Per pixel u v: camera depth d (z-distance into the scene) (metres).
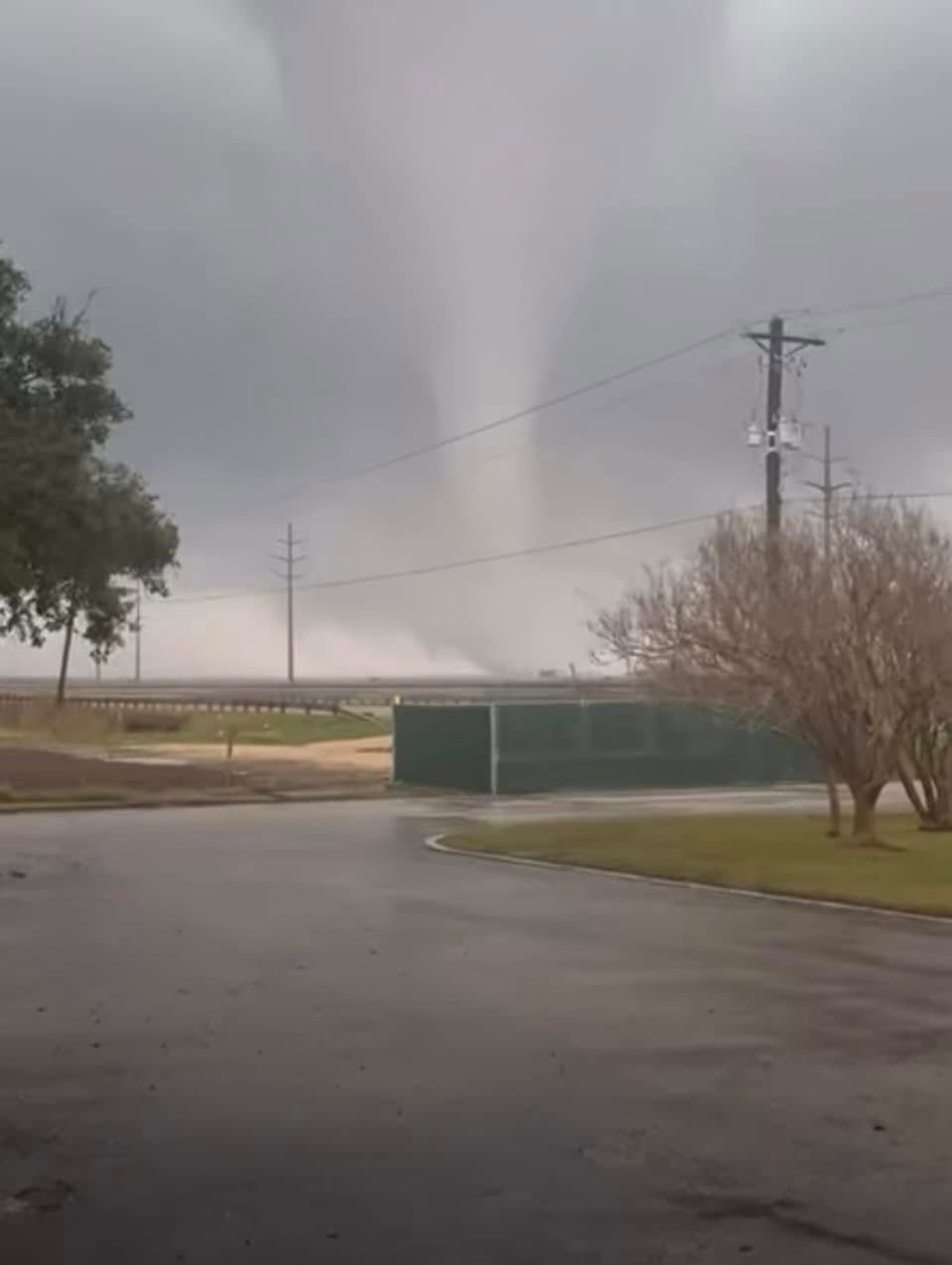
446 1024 10.08
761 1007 10.73
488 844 22.94
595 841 23.08
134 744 62.09
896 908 16.00
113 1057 9.07
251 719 73.94
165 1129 7.55
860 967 12.45
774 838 23.27
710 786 40.41
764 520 25.39
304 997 11.02
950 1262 5.78
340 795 35.59
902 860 20.23
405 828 26.95
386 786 38.25
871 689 21.77
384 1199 6.48
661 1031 9.90
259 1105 8.00
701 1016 10.39
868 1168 6.95
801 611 21.66
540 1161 7.03
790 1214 6.30
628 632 33.47
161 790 35.34
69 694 112.69
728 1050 9.36
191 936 14.03
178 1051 9.26
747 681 22.58
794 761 41.88
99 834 25.72
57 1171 6.88
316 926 14.73
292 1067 8.84
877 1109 7.98
